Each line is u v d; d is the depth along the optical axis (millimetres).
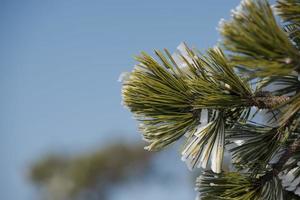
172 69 775
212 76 751
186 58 774
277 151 781
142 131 786
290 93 755
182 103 767
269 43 649
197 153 763
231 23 659
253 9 658
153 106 771
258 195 771
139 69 774
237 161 783
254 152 776
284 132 767
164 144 786
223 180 781
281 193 773
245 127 787
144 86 770
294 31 699
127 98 775
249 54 656
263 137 777
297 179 770
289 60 654
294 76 747
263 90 759
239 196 774
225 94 747
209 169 797
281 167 772
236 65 675
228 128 783
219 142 757
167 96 767
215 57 744
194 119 777
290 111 701
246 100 746
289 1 688
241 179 779
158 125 781
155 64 768
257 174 789
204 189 788
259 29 649
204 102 750
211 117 775
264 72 665
